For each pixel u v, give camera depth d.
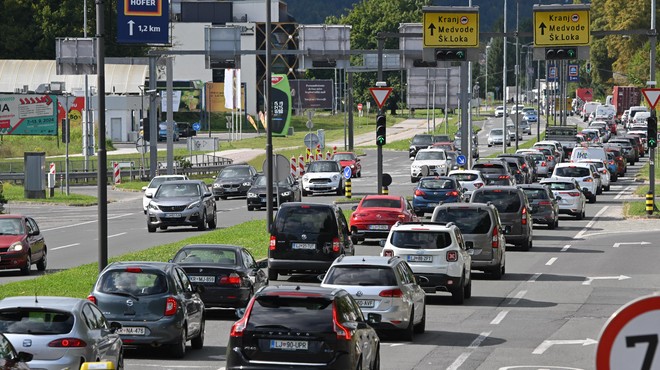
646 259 102.06
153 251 99.75
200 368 51.25
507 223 109.25
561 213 143.62
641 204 157.62
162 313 53.41
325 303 42.59
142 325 53.12
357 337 42.88
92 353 43.44
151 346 54.19
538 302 76.44
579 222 141.00
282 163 116.94
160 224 127.62
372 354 45.84
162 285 54.06
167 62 183.75
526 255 106.25
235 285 67.12
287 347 41.84
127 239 119.50
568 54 139.25
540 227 135.50
